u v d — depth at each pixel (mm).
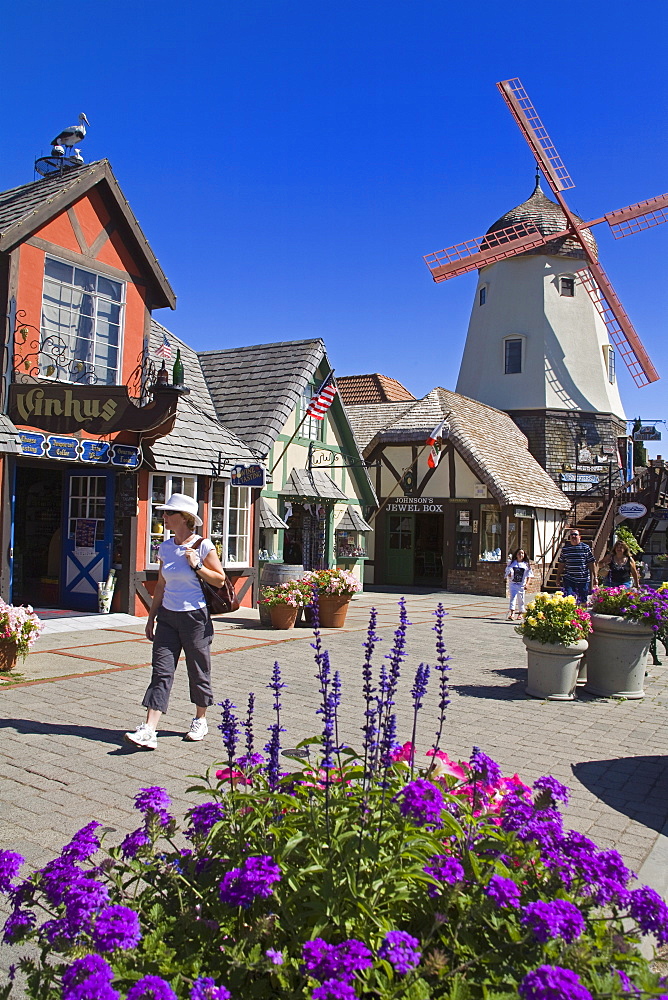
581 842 2717
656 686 9609
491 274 35094
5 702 7285
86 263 12742
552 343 33344
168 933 2402
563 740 6766
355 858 2514
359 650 11336
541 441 32562
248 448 16641
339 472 21250
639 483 28719
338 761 3221
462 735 6801
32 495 15812
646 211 34094
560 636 8359
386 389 33625
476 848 2682
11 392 11469
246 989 2221
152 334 18094
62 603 14094
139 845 2684
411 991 2078
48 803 4824
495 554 25156
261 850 2658
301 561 20281
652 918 2457
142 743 5934
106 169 12820
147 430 12492
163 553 6312
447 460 25750
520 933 2359
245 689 8328
